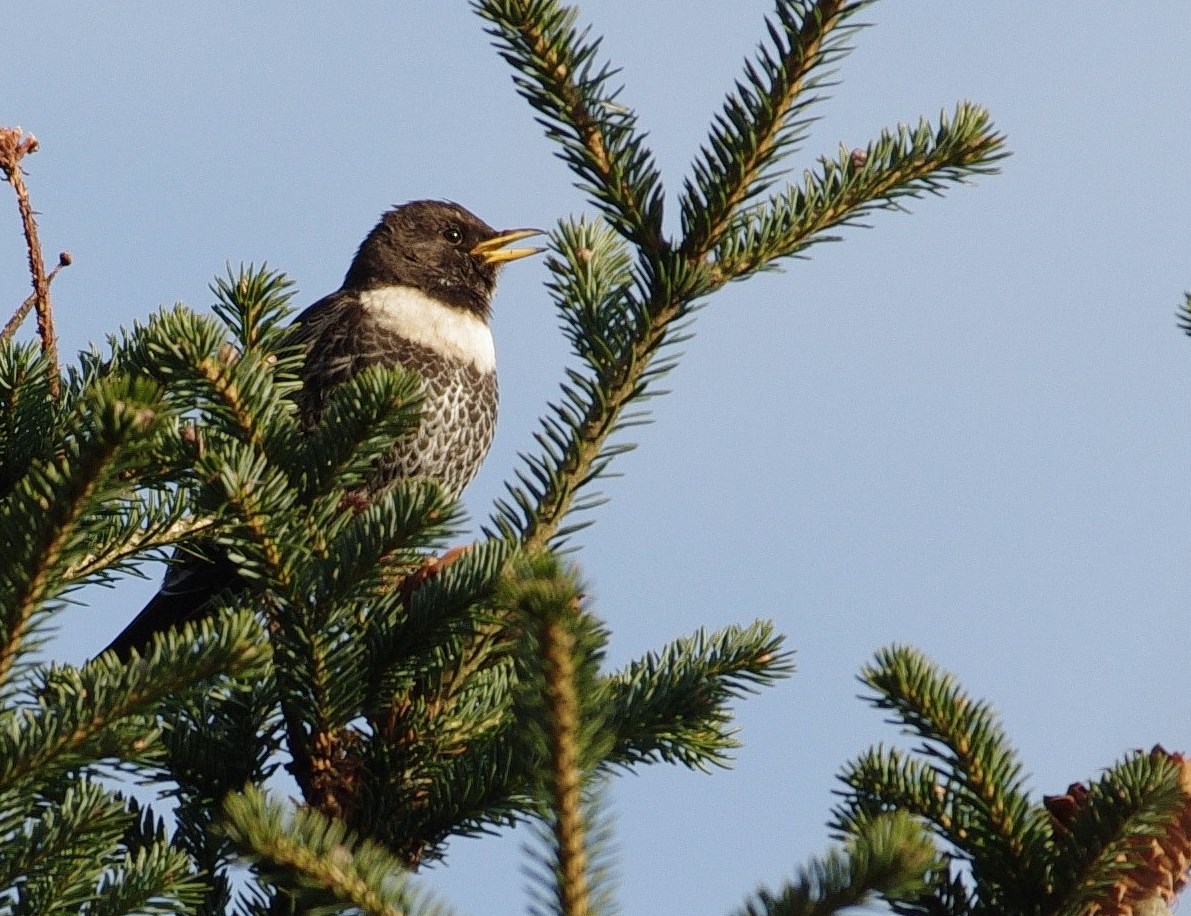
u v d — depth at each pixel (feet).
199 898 17.99
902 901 17.98
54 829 17.01
